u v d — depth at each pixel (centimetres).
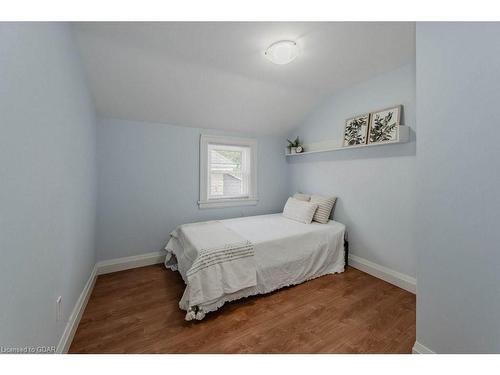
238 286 188
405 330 161
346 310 185
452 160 116
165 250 292
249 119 314
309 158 341
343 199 287
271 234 234
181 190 301
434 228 124
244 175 357
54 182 118
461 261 114
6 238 73
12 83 77
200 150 311
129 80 213
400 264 225
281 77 237
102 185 254
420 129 128
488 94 102
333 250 258
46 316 108
